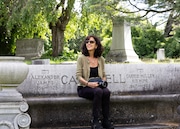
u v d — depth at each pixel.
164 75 6.76
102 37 29.14
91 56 5.71
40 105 5.82
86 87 5.58
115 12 11.97
